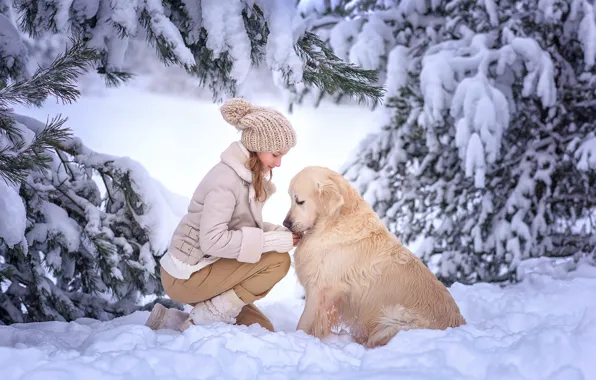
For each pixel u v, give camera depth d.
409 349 2.56
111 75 4.42
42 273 4.30
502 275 6.89
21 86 2.98
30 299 4.30
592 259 6.45
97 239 4.30
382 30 7.71
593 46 6.78
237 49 4.17
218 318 3.26
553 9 7.00
